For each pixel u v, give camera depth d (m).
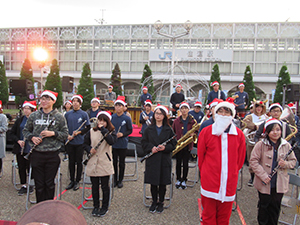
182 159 4.94
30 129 3.50
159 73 27.61
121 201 4.09
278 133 3.10
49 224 1.61
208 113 4.66
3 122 5.01
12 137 4.39
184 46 27.86
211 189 2.61
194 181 5.04
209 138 2.71
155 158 3.61
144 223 3.34
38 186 3.36
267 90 26.70
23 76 21.91
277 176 3.08
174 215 3.62
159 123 3.78
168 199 4.25
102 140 3.54
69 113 4.90
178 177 4.89
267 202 3.10
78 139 4.66
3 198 4.09
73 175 4.66
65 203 1.75
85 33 30.09
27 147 4.28
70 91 10.41
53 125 3.41
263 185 3.12
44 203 1.71
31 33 30.92
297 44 26.44
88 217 3.48
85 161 3.69
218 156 2.63
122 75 28.67
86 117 4.90
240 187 4.93
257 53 26.97
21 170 4.31
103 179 3.61
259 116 5.28
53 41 30.62
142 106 10.06
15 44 31.30
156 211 3.69
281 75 17.73
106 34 29.70
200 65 27.48
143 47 28.81
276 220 3.11
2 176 5.29
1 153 5.07
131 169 6.05
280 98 17.56
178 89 8.38
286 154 3.08
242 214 3.76
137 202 4.06
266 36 26.80
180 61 27.45
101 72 29.17
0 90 21.31
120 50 29.34
